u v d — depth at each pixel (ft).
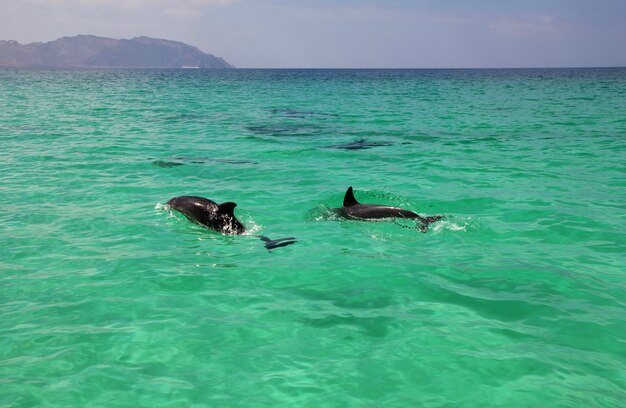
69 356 16.30
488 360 16.15
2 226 29.76
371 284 22.25
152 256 25.44
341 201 36.58
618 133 73.15
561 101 141.59
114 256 25.39
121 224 30.63
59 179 42.70
